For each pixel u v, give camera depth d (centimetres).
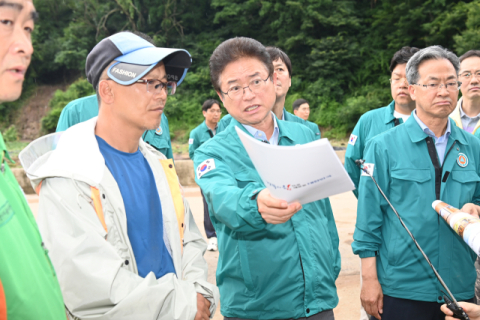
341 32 2419
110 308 130
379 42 2409
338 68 2333
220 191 168
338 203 757
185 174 1141
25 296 97
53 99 2961
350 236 552
